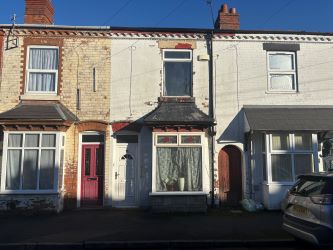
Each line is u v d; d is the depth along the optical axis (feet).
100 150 48.78
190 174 45.98
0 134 46.78
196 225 36.83
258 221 38.86
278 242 30.14
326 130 45.65
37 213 44.14
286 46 51.01
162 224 37.37
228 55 50.52
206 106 49.47
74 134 48.06
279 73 50.93
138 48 50.08
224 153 49.55
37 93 48.62
